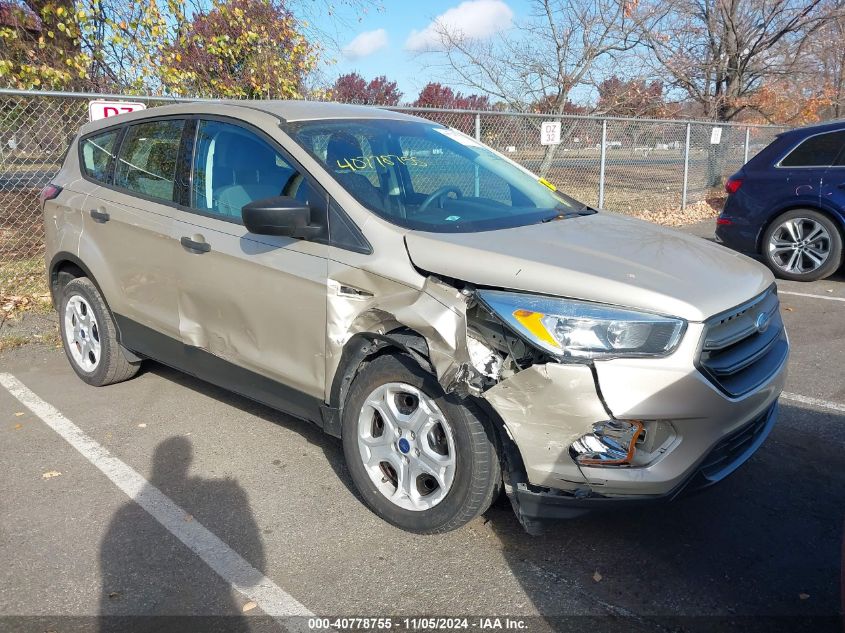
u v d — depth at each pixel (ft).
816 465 12.68
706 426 9.09
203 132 13.34
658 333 8.85
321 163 11.55
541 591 9.42
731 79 60.90
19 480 12.28
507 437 9.33
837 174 25.08
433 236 10.41
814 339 19.71
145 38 31.78
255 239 11.87
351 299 10.73
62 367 17.88
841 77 67.92
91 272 15.21
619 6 52.80
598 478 8.90
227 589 9.46
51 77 28.96
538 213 12.58
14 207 27.96
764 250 27.20
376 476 10.87
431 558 10.11
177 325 13.55
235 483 12.19
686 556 10.15
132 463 12.89
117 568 9.88
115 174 15.10
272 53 34.76
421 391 10.03
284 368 11.76
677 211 44.24
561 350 8.87
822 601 9.19
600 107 56.90
